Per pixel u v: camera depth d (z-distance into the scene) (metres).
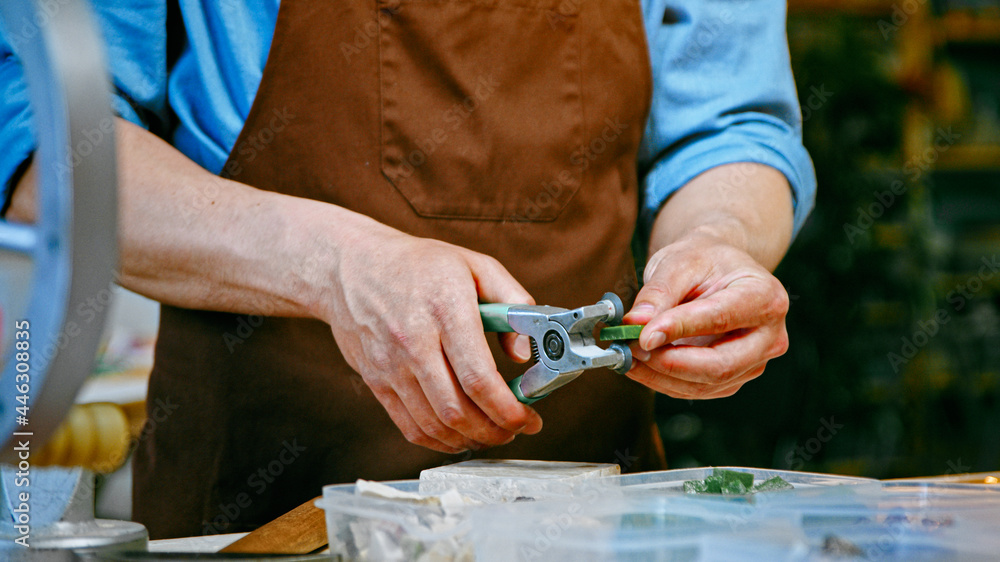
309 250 0.77
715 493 0.65
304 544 0.65
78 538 0.58
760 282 0.80
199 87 0.96
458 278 0.71
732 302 0.76
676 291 0.80
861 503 0.60
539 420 0.72
